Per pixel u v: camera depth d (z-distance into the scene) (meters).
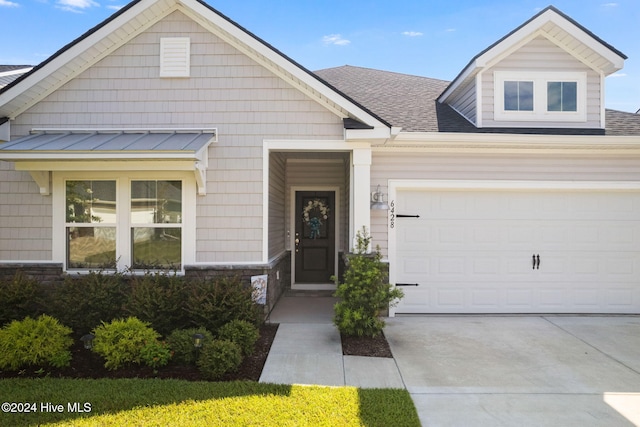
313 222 10.09
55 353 4.72
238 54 6.88
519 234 7.66
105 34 6.56
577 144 7.19
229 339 5.15
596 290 7.66
